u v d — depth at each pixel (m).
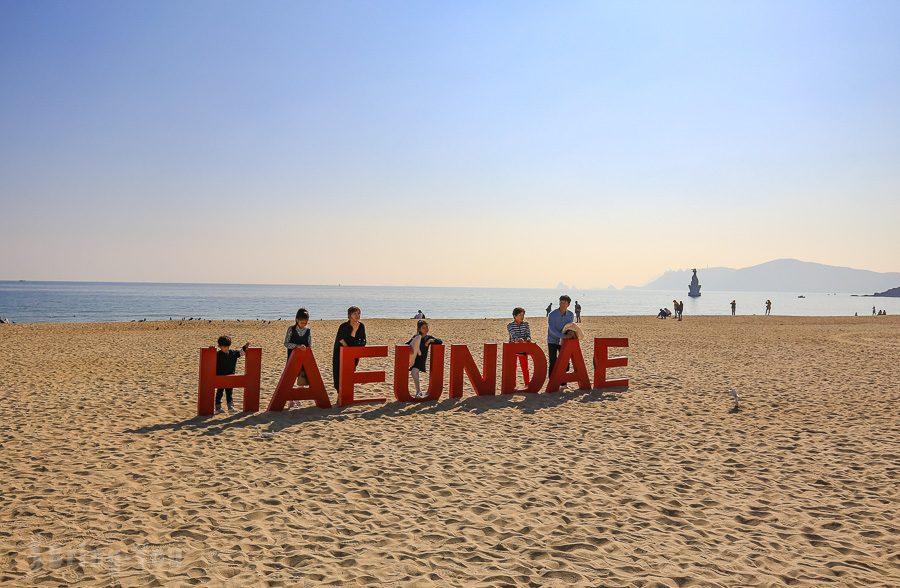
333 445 7.43
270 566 4.10
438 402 10.35
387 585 3.82
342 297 154.00
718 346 22.47
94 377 12.98
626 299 192.50
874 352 20.22
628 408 10.02
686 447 7.51
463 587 3.81
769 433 8.30
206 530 4.71
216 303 97.75
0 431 7.92
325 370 14.65
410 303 116.25
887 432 8.38
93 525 4.79
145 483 5.86
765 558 4.29
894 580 3.97
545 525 4.91
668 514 5.20
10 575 3.89
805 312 98.81
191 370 14.24
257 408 9.41
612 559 4.26
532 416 9.32
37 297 115.62
